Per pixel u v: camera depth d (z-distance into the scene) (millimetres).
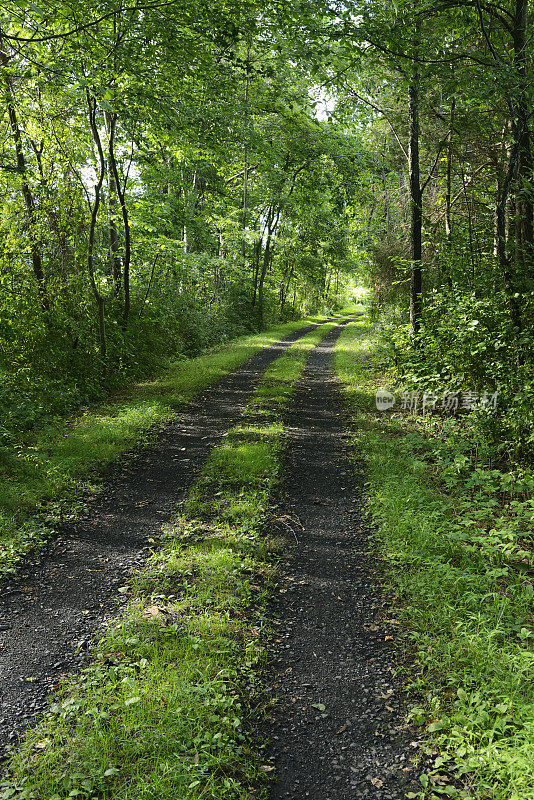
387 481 6992
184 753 2967
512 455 7332
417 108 12078
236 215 27375
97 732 3086
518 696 3262
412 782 2881
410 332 12242
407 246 16594
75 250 12703
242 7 9141
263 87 19125
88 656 3838
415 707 3375
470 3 7906
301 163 24594
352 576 5012
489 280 9109
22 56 9914
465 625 4004
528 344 7695
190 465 7977
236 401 12352
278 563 5219
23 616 4320
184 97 12109
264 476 7410
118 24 9625
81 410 10812
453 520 5742
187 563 5066
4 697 3426
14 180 11531
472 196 12500
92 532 5824
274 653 3938
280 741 3154
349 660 3879
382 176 21016
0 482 6688
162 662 3688
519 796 2590
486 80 7707
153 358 15961
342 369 16719
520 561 5043
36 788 2748
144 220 16859
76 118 12516
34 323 11359
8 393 9469
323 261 45375
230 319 28047
